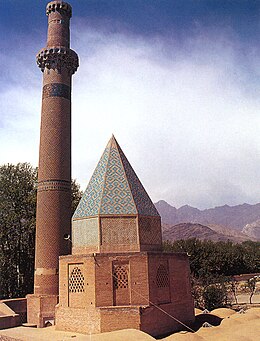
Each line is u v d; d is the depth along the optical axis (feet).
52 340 54.54
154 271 63.98
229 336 56.08
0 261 117.19
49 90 96.43
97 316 58.70
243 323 65.62
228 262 191.93
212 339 56.13
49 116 94.58
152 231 70.74
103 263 61.93
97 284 60.80
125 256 62.69
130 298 61.21
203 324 65.46
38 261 86.22
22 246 123.75
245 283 169.37
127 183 71.92
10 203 122.72
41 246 86.53
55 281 84.38
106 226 66.69
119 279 61.93
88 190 73.97
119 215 67.51
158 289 64.18
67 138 94.99
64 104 96.58
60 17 103.30
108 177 72.49
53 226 87.20
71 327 62.64
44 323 80.38
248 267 204.33
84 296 62.18
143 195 73.82
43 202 89.10
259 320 67.56
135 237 67.00
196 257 184.96
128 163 77.92
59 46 99.45
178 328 65.41
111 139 79.20
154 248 70.03
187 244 192.34
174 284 68.13
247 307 121.90
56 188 89.71
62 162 92.12
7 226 118.52
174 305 66.18
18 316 74.79
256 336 56.03
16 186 124.06
